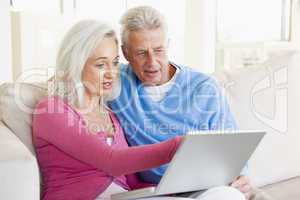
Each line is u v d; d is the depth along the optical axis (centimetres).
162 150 107
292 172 155
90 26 123
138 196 108
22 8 267
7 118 126
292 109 155
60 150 117
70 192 117
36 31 247
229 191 111
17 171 86
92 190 118
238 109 153
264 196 129
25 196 87
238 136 103
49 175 119
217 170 112
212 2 290
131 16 139
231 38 312
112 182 123
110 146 118
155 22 137
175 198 105
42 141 118
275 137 152
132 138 138
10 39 224
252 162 146
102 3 285
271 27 315
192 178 108
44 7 274
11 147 95
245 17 313
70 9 276
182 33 292
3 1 218
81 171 119
